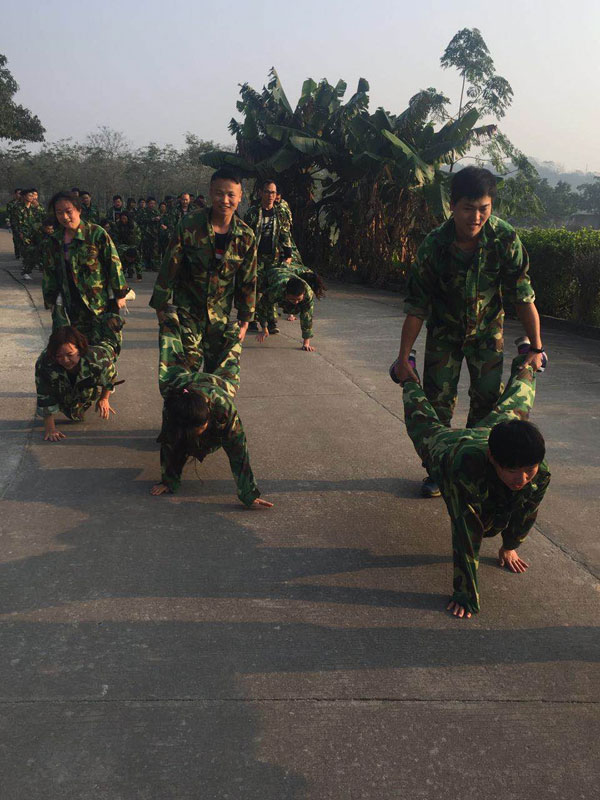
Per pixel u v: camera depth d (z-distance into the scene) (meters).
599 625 2.68
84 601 2.75
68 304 5.04
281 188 15.81
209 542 3.24
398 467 4.20
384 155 13.17
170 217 14.62
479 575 3.03
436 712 2.21
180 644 2.51
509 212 15.98
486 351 3.49
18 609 2.69
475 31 17.73
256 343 7.48
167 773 1.96
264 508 3.62
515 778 1.97
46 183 48.41
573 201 100.88
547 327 8.95
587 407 5.41
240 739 2.09
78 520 3.43
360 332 8.35
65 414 4.66
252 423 4.92
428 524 3.48
